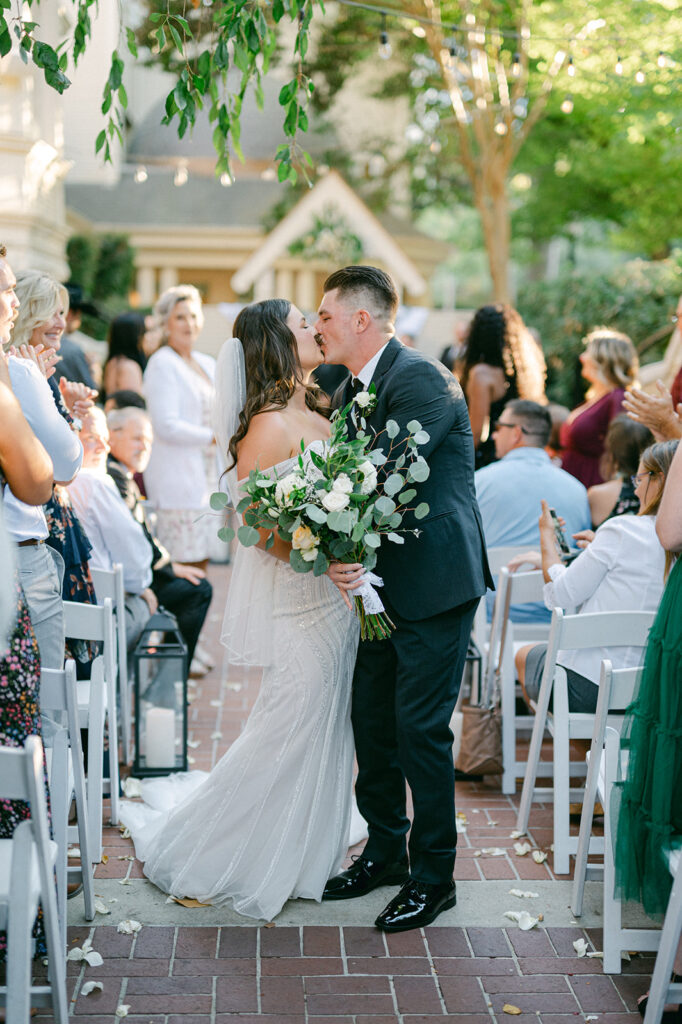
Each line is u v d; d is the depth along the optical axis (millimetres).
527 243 20281
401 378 3115
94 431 4332
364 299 3148
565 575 3680
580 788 3789
